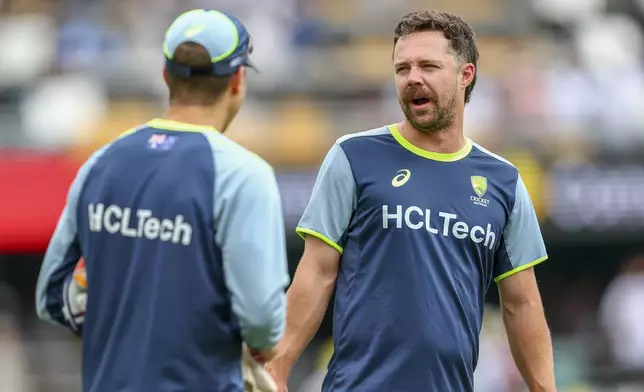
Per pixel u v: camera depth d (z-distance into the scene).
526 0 51.62
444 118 17.50
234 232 14.87
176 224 14.97
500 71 48.00
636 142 44.00
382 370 17.22
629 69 47.66
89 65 46.47
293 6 49.06
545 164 42.75
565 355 43.97
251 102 45.31
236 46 15.59
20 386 42.94
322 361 41.84
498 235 17.81
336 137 44.69
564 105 44.69
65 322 15.76
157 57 46.84
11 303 46.03
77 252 15.66
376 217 17.42
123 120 44.88
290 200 42.59
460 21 17.73
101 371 15.12
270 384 15.77
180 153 15.22
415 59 17.36
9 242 41.88
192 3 49.09
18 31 48.06
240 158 15.19
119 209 15.20
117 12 48.91
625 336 44.31
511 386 40.59
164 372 14.84
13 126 44.50
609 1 51.88
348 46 48.34
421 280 17.20
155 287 14.93
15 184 42.06
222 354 15.09
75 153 43.19
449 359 17.22
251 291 14.77
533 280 18.38
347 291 17.61
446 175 17.66
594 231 42.56
